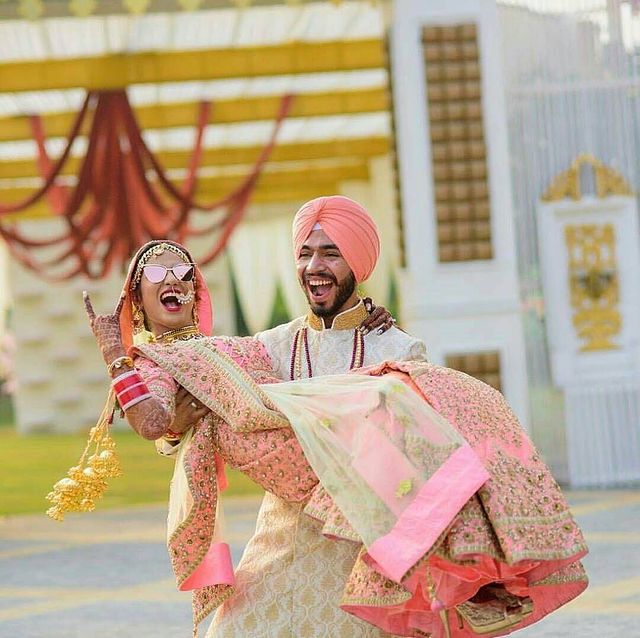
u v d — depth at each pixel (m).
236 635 6.97
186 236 34.72
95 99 29.78
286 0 24.02
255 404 6.95
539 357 23.03
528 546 6.45
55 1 23.83
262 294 52.84
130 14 24.19
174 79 28.42
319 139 40.00
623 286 22.92
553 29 22.98
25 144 36.88
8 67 28.27
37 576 16.05
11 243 35.47
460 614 6.95
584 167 22.95
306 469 6.95
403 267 24.00
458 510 6.44
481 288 22.94
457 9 23.08
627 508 19.84
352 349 7.41
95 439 7.30
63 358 48.12
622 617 11.99
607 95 22.91
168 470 30.59
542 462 6.80
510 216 22.95
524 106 23.03
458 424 6.78
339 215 7.30
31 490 27.64
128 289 7.50
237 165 40.00
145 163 33.09
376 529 6.48
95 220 32.41
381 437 6.70
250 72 28.23
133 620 12.84
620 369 22.94
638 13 22.81
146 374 7.04
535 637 11.41
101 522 21.53
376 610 6.70
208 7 24.09
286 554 7.04
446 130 23.00
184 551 7.08
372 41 28.09
